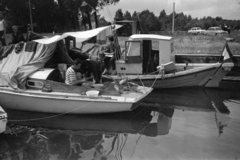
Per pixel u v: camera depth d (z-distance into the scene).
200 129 7.02
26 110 8.14
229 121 7.67
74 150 5.80
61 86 7.82
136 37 10.75
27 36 9.34
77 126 7.11
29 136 6.51
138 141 6.27
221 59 11.87
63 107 7.68
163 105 9.22
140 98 7.53
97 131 6.84
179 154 5.63
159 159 5.40
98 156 5.53
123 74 10.98
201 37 19.09
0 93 7.88
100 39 13.95
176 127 7.16
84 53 11.08
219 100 9.89
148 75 10.80
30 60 8.36
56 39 7.96
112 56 11.02
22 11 27.11
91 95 7.42
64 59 9.11
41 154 5.62
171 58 11.16
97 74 9.08
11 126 7.10
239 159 5.41
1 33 10.84
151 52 11.27
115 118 7.74
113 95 7.79
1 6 26.83
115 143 6.16
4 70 8.43
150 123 7.45
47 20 29.69
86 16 26.30
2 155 5.57
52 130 6.87
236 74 13.21
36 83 8.02
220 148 5.91
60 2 26.92
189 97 10.26
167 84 11.23
